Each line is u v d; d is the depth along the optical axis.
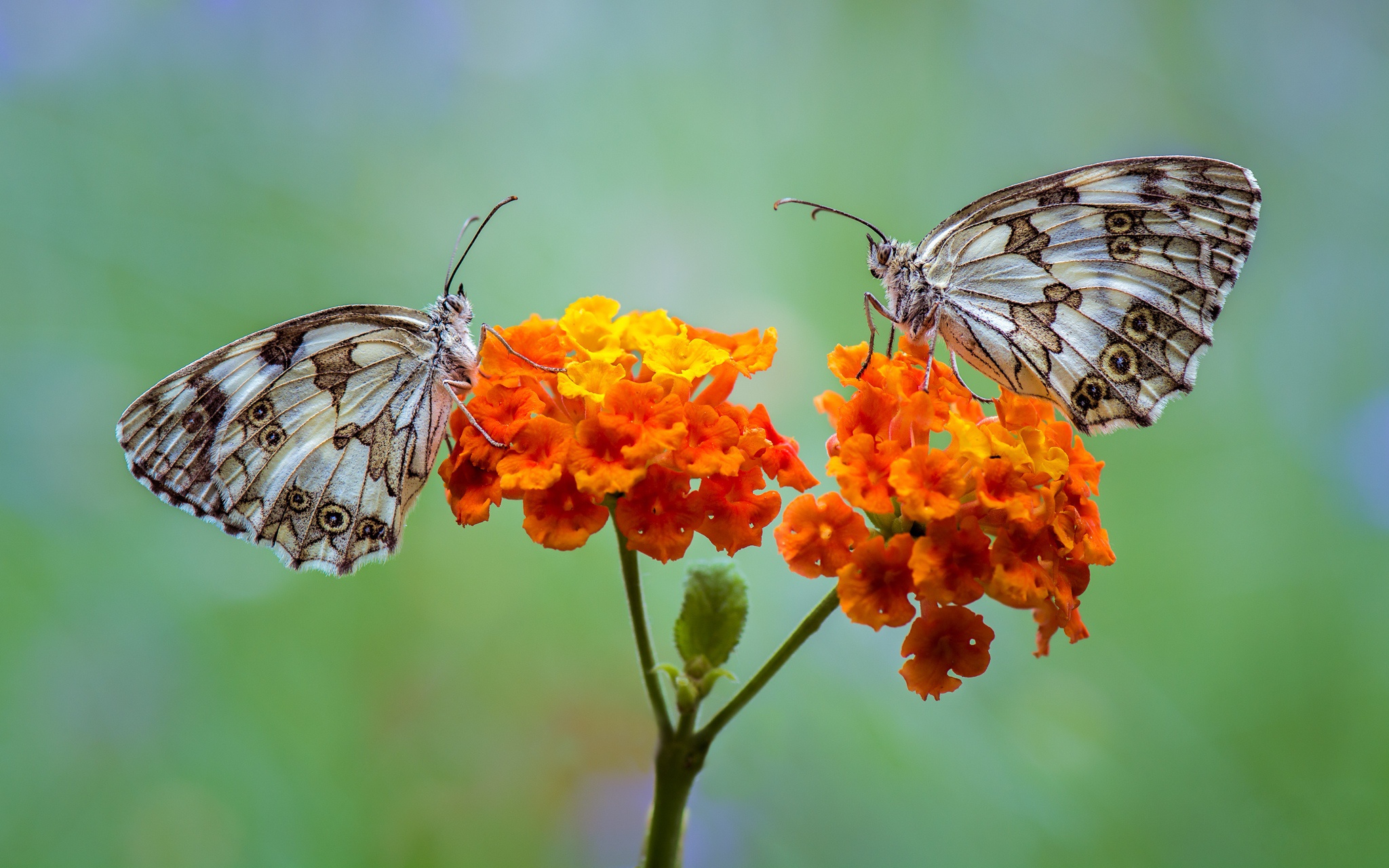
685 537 0.41
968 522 0.41
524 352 0.42
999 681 0.48
